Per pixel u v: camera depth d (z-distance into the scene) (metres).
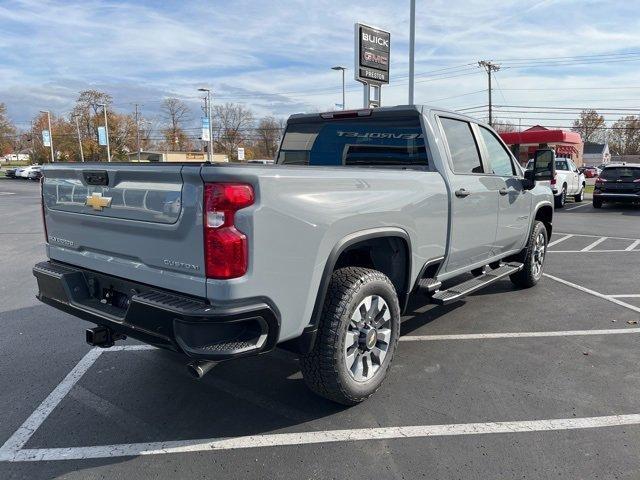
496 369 4.17
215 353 2.66
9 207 21.17
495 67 51.25
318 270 3.09
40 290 3.77
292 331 3.01
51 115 87.31
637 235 12.12
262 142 88.31
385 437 3.18
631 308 5.85
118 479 2.80
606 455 2.97
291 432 3.26
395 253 3.91
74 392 3.85
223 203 2.64
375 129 4.68
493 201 5.10
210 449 3.08
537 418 3.39
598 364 4.26
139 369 4.26
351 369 3.44
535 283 6.80
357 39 15.02
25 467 2.91
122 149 85.00
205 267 2.70
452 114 4.74
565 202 21.56
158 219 2.89
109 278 3.32
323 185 3.12
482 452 3.01
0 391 3.87
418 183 3.96
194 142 91.19
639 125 95.19
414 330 5.12
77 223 3.50
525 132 26.88
